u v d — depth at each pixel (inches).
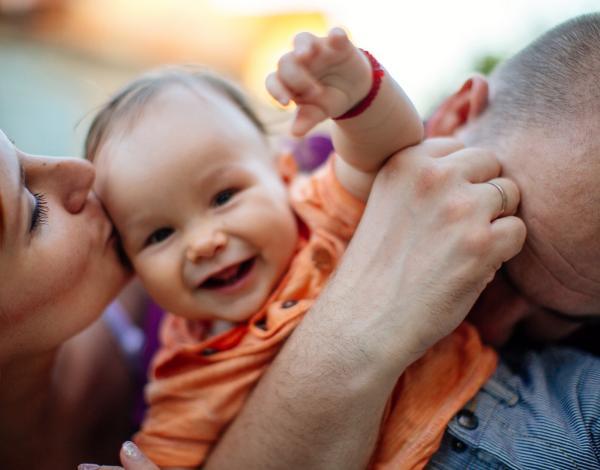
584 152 25.5
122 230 32.1
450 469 27.9
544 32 32.1
